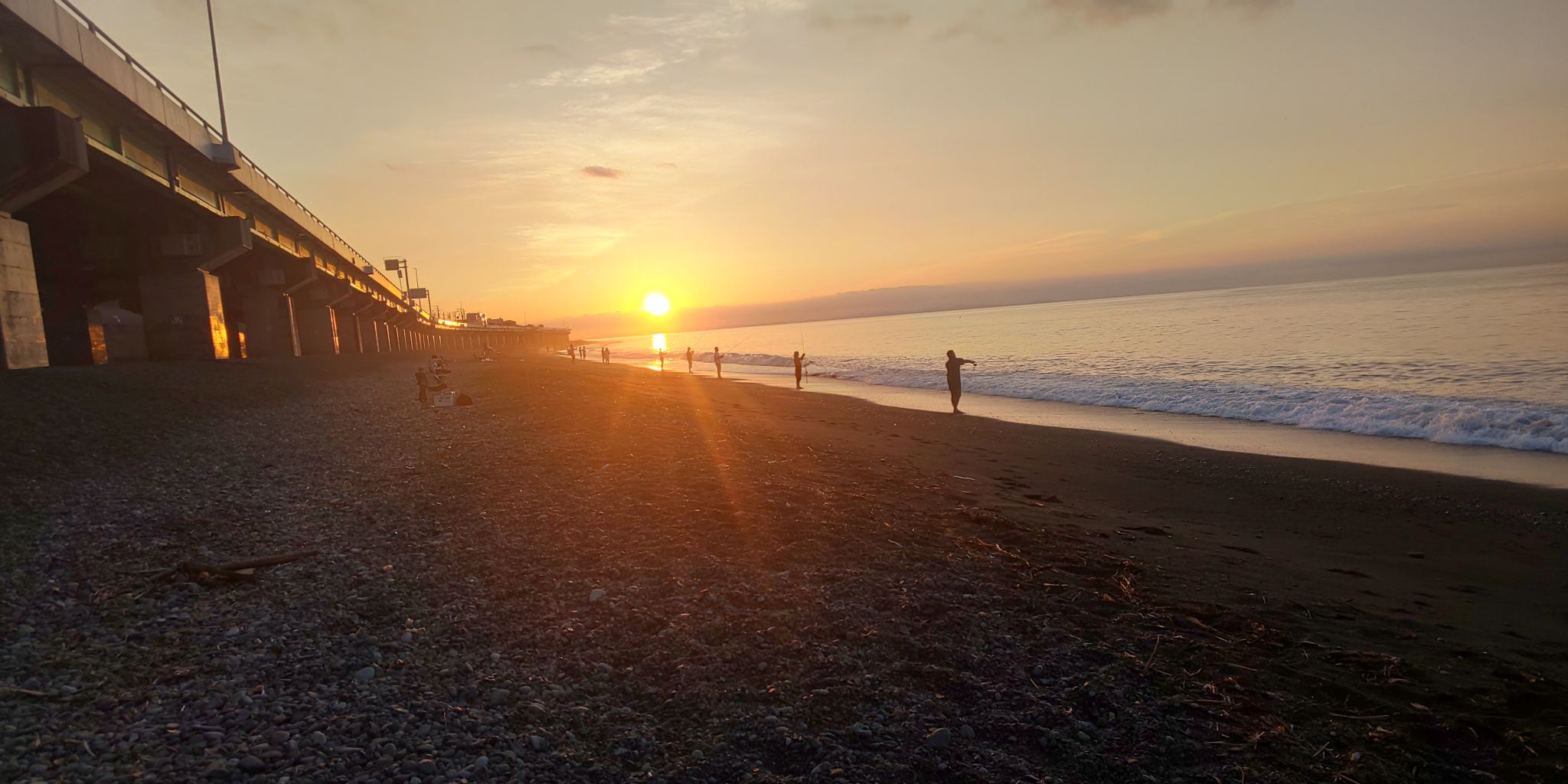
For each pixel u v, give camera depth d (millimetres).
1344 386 22312
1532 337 31031
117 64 20531
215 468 11523
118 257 30297
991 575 6184
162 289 30844
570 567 6441
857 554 6672
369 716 3932
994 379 32188
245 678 4406
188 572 6219
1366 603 6133
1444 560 7586
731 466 11312
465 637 5031
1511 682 4496
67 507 8688
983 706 4031
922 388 32344
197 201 29125
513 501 9023
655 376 45000
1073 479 11953
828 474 11359
